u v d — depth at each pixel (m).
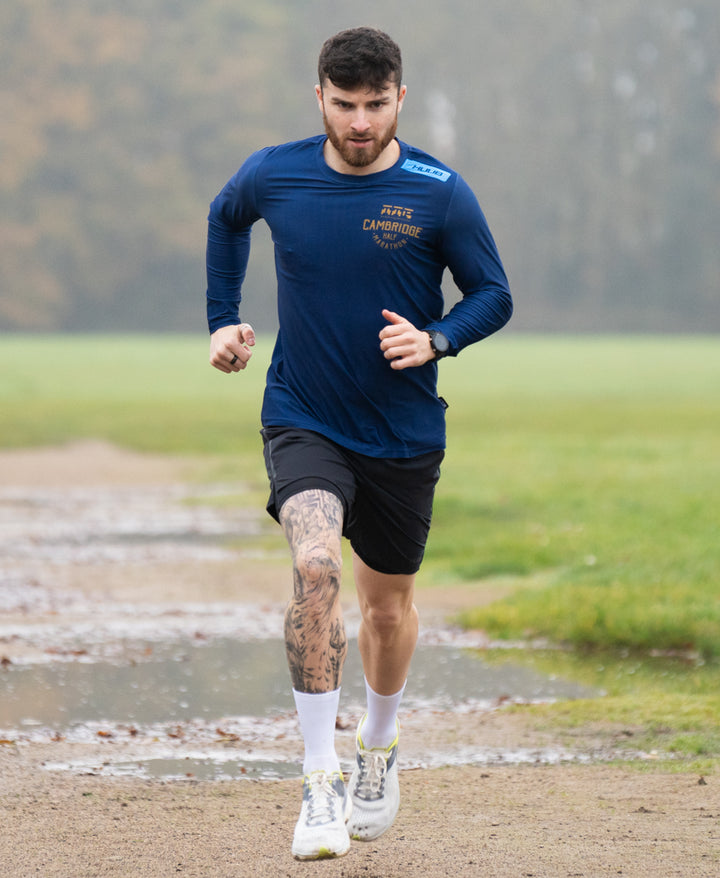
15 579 31.98
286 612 11.16
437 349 11.65
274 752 17.28
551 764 16.41
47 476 58.12
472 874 11.73
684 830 13.09
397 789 12.69
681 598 26.36
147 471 60.47
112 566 34.41
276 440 12.13
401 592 12.49
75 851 12.50
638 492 45.41
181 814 13.96
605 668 22.56
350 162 11.73
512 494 45.81
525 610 26.16
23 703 19.86
